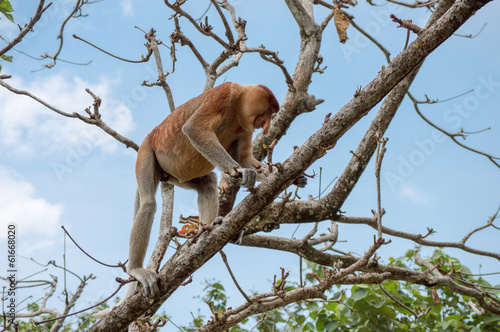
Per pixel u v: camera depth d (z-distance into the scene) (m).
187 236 4.59
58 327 5.95
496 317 7.17
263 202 4.46
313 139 4.36
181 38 6.64
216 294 7.74
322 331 7.12
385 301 6.93
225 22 6.11
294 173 4.38
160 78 7.05
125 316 4.79
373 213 7.61
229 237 4.59
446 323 6.95
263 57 6.16
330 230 7.72
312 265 7.73
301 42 7.11
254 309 5.33
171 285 4.77
